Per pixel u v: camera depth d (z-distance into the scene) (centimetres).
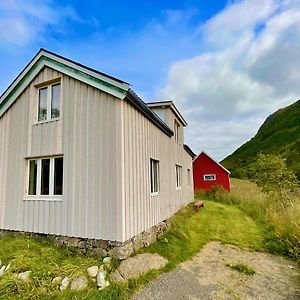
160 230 866
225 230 948
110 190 605
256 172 1716
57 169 713
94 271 508
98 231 606
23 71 801
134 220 651
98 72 643
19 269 513
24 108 800
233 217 1214
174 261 616
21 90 808
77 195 651
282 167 1584
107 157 622
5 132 832
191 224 1038
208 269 573
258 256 672
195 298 436
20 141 791
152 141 864
